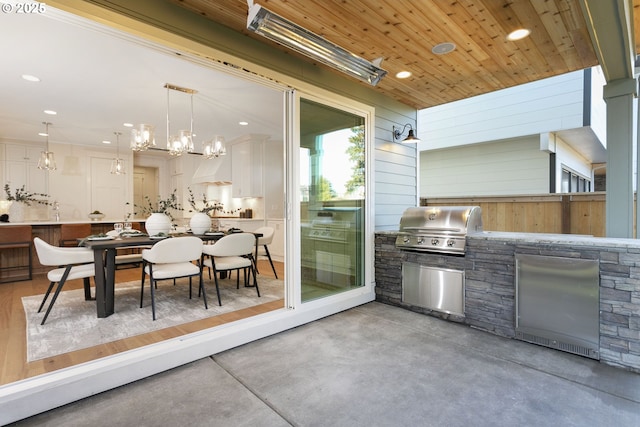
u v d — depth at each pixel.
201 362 2.36
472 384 2.05
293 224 3.06
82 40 2.77
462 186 6.39
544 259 2.58
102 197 7.61
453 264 3.17
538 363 2.33
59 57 3.08
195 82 3.71
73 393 1.87
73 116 5.07
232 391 1.98
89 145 7.28
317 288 3.32
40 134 6.24
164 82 3.71
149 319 3.06
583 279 2.40
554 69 3.36
